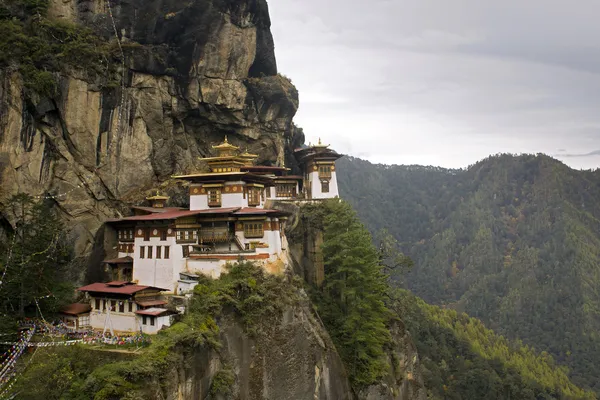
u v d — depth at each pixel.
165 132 74.06
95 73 66.81
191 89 76.25
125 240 65.62
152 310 50.16
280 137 90.25
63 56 64.25
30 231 57.97
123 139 69.38
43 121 62.66
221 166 68.38
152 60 72.06
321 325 63.19
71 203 64.19
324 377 59.56
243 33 81.31
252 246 60.72
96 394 40.12
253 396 51.59
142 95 71.88
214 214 62.50
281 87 87.12
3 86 58.59
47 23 65.69
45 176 62.56
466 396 114.44
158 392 41.97
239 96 81.00
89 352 45.06
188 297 53.19
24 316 53.25
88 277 63.16
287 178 86.94
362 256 67.00
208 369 47.59
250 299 53.72
